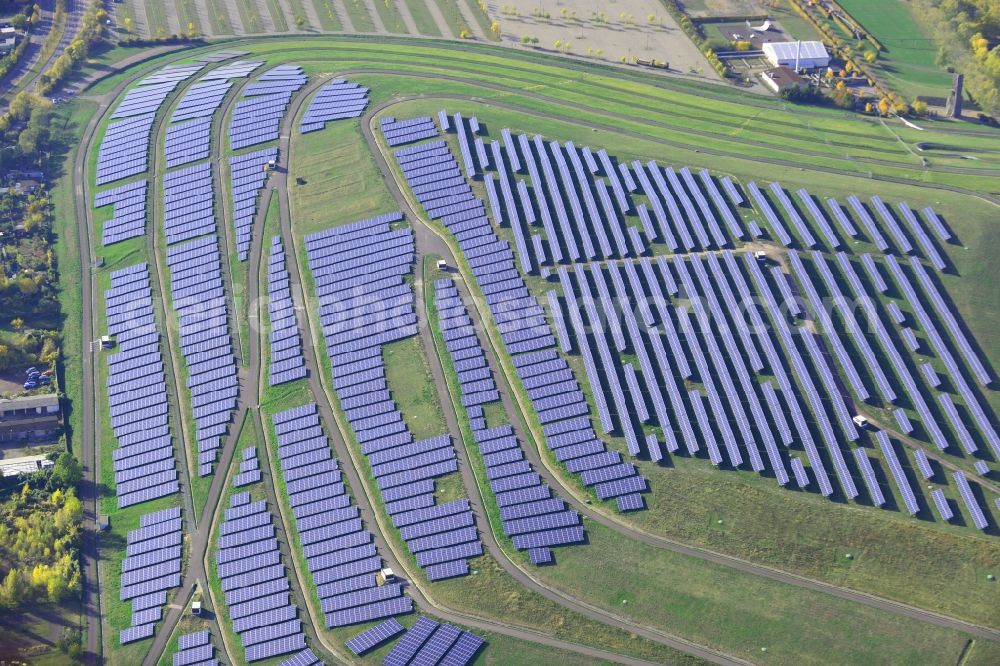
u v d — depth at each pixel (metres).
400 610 157.88
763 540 160.75
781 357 181.38
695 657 149.62
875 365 179.38
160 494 183.25
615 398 178.75
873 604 153.50
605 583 158.12
